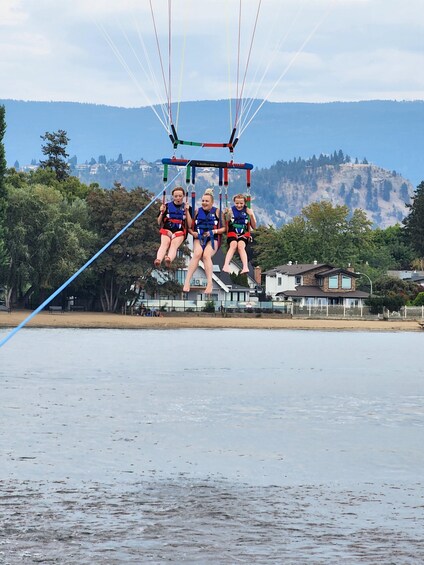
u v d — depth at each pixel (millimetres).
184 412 110438
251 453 85250
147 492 69688
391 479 75438
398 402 123625
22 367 165875
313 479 75125
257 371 168625
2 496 67375
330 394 132250
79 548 56250
